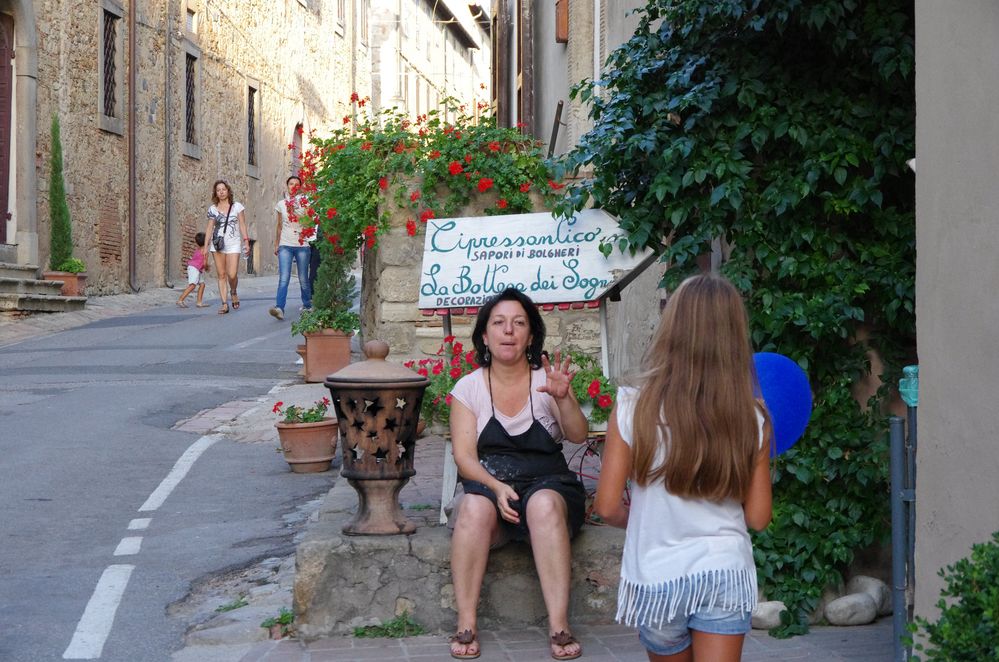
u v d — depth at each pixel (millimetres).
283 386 12414
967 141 3906
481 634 5266
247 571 6398
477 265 6164
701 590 3158
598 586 5406
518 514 5004
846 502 5543
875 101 5637
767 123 5582
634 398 3303
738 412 3176
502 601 5336
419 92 52375
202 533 7086
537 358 5242
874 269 5574
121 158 23719
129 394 11836
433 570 5316
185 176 27125
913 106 5617
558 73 14781
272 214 34312
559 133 14352
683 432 3160
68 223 20812
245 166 31688
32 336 17109
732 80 5648
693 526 3209
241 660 4961
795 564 5449
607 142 5887
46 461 8953
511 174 8898
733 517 3244
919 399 4215
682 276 5793
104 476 8555
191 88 27844
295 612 5289
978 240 3840
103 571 6293
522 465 5113
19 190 20016
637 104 5980
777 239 5648
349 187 9461
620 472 3312
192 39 27469
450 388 5785
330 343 12523
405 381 5348
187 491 8172
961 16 3939
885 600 5508
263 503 7848
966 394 3904
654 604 3205
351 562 5293
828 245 5590
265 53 33500
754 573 3248
